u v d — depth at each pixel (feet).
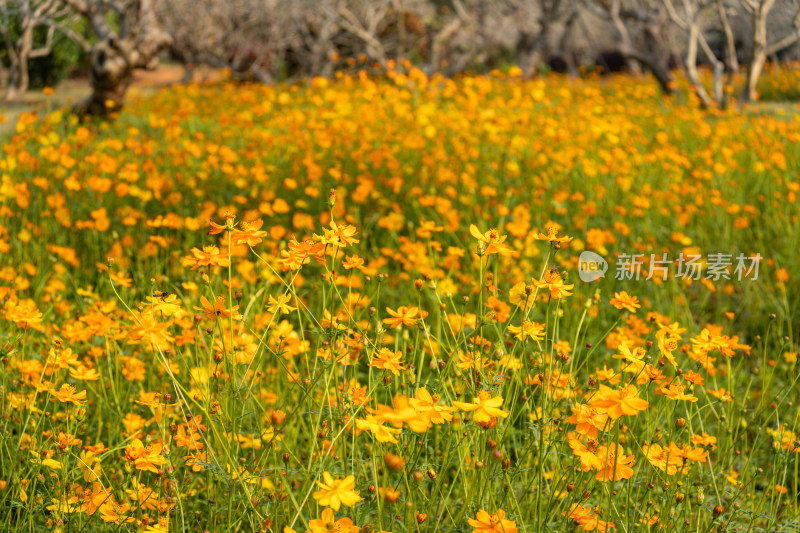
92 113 26.55
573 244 11.69
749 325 11.79
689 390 5.62
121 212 13.76
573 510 5.01
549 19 46.65
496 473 5.30
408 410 3.82
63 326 7.50
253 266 9.50
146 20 27.45
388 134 17.99
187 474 5.77
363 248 12.00
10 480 5.82
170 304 4.97
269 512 5.28
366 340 5.31
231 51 50.65
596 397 4.16
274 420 4.86
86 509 4.92
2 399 6.12
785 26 47.21
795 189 14.88
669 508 5.47
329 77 46.21
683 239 11.97
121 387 7.59
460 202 14.48
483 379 5.04
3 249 9.88
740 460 7.61
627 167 15.94
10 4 42.65
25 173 15.56
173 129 18.02
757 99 39.58
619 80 42.32
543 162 16.06
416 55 48.21
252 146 16.84
